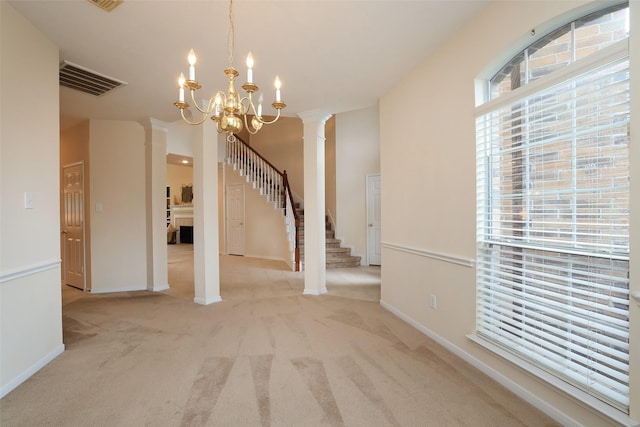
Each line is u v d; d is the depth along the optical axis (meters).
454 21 2.32
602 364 1.60
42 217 2.35
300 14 2.20
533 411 1.77
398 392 1.96
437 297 2.72
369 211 6.73
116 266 4.61
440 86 2.66
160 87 3.38
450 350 2.54
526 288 1.93
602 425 1.49
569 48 1.80
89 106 3.98
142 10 2.12
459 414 1.75
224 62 2.87
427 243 2.86
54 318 2.46
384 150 3.67
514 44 1.97
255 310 3.62
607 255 1.54
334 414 1.75
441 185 2.66
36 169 2.30
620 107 1.51
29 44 2.24
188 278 5.52
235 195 8.15
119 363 2.35
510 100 1.99
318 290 4.30
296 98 3.78
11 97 2.08
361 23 2.32
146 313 3.53
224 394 1.94
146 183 4.71
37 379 2.13
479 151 2.28
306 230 4.35
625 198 1.50
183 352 2.53
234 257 7.75
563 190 1.74
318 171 4.30
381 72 3.11
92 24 2.28
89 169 4.51
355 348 2.60
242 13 2.18
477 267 2.28
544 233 1.88
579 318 1.65
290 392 1.96
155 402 1.87
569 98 1.72
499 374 2.06
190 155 6.57
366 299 4.08
